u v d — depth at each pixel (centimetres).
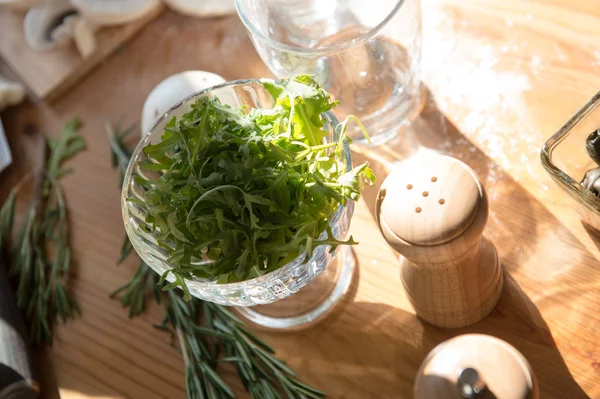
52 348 50
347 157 42
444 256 39
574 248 45
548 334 43
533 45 51
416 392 38
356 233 49
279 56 46
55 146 57
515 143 49
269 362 45
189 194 41
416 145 50
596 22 50
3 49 62
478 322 45
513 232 46
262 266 40
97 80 60
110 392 48
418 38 48
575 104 49
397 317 46
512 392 36
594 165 44
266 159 41
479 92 51
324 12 53
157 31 60
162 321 49
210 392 45
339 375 45
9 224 55
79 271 52
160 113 51
